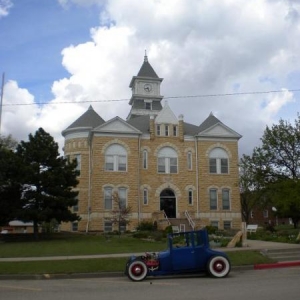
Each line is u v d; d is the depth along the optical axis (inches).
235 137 2004.2
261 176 1818.4
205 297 473.7
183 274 717.3
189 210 1899.6
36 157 1433.3
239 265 793.6
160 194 1893.5
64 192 1429.6
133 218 1824.6
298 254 912.9
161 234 1459.2
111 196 1823.3
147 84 2556.6
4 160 1400.1
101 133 1856.5
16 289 582.6
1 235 1482.5
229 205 1951.3
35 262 802.2
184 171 1934.1
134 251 998.4
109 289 567.8
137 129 1902.1
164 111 1973.4
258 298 455.5
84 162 1952.5
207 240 695.1
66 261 804.0
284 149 1791.3
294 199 1414.9
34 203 1423.5
